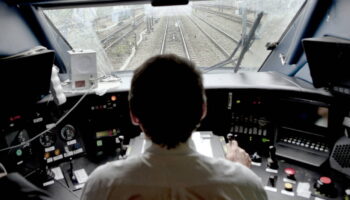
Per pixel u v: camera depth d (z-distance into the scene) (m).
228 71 2.83
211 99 2.27
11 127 1.88
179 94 0.72
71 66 2.12
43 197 0.77
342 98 1.89
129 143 2.19
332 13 2.12
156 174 0.75
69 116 2.16
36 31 2.33
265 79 2.43
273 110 2.19
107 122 2.26
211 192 0.74
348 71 1.79
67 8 2.23
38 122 2.01
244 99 2.23
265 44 2.63
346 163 1.88
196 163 0.77
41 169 2.00
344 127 1.92
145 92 0.72
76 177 1.97
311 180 1.88
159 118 0.73
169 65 0.74
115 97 2.22
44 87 1.94
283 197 1.74
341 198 1.70
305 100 2.04
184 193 0.73
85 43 2.56
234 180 0.76
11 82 1.72
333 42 1.71
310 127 2.06
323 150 2.02
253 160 2.11
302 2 2.29
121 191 0.74
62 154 2.13
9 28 2.09
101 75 2.54
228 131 2.34
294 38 2.41
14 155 1.90
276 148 2.16
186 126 0.75
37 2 2.08
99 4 2.15
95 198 0.77
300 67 2.49
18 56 1.67
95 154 2.23
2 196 0.74
